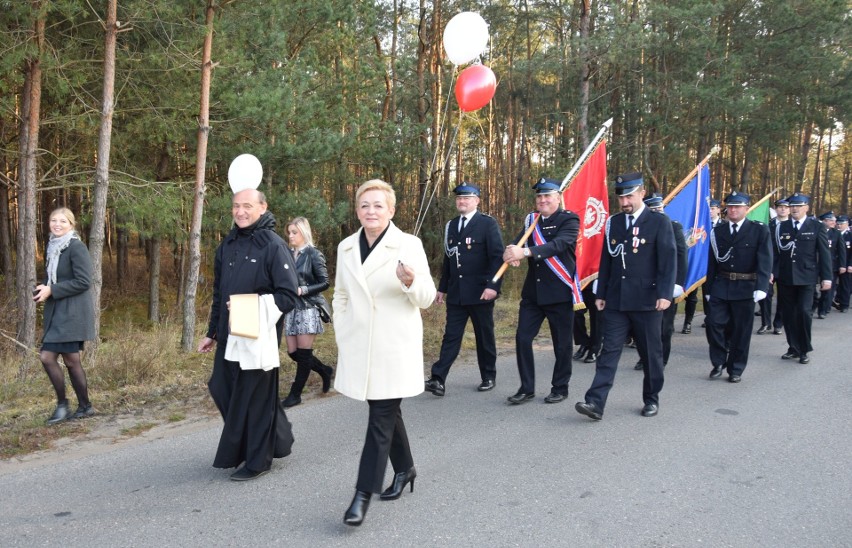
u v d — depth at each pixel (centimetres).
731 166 2739
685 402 597
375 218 341
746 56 2067
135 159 1244
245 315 385
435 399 603
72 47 992
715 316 695
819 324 1130
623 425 525
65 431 494
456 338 620
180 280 1501
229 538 330
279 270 399
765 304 1054
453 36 623
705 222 894
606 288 563
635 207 546
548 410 569
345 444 473
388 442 348
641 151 1964
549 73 1806
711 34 1884
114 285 1847
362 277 343
